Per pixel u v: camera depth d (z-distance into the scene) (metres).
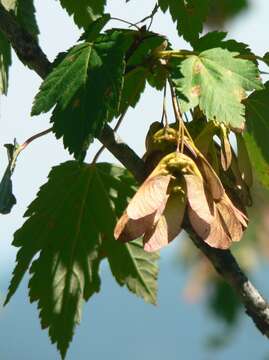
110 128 0.92
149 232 0.85
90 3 0.96
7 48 0.96
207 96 0.90
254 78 0.90
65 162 0.96
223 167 0.89
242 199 0.90
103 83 0.90
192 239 0.92
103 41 0.91
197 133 0.91
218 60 0.91
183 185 0.86
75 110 0.89
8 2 0.95
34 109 0.90
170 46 0.93
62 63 0.90
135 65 0.93
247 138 0.93
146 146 0.90
